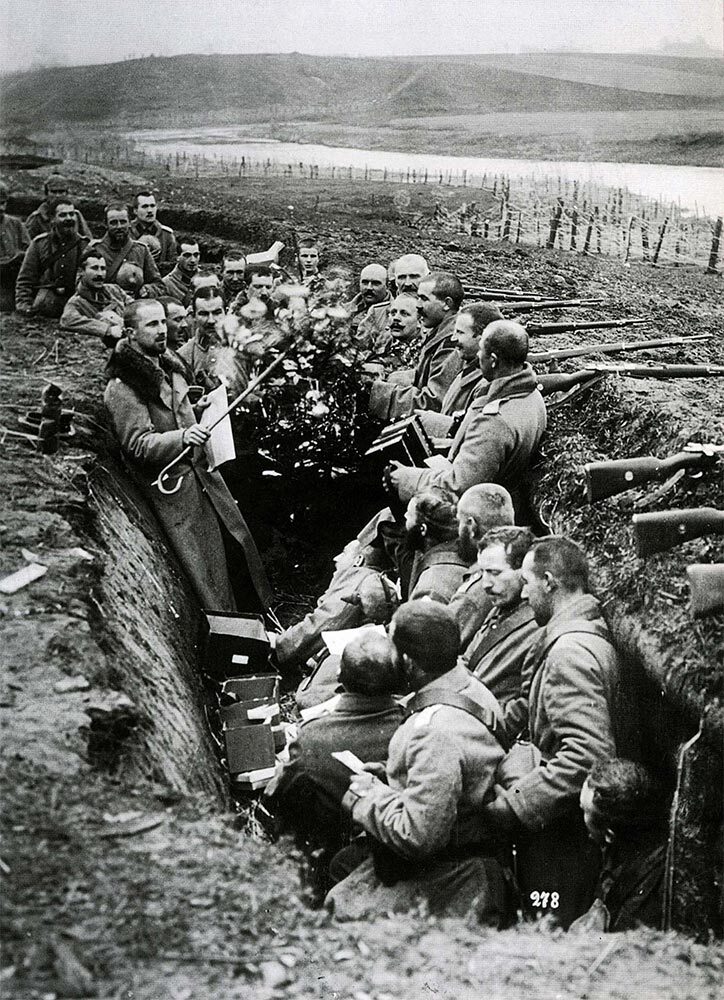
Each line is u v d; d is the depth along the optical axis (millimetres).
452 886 4801
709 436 6000
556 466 6559
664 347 7723
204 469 7234
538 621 5301
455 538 5941
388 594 6445
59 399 6508
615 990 4266
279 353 7738
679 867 4828
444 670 5023
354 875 4906
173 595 6688
